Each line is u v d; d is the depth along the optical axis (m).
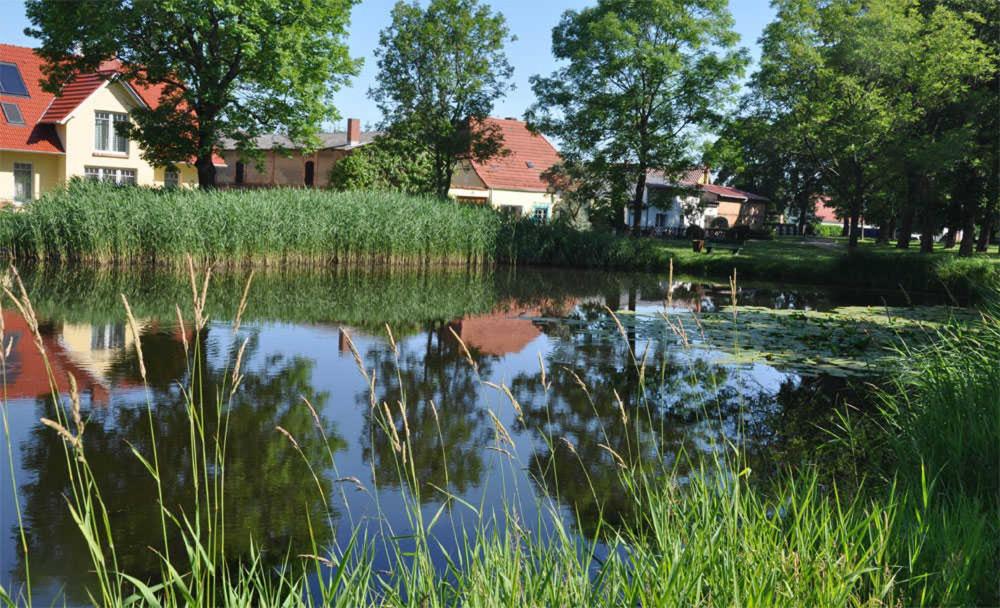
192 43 22.92
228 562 3.99
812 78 24.92
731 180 61.00
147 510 4.67
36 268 18.05
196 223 19.58
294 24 23.20
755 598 2.41
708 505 3.02
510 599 2.46
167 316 12.14
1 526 4.38
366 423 6.70
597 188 29.12
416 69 29.44
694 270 25.20
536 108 29.14
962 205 28.28
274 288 16.59
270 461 5.64
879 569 2.62
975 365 5.26
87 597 3.60
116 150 30.39
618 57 26.86
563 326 12.41
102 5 21.80
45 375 8.00
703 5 27.31
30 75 30.31
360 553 4.05
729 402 7.51
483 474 5.41
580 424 6.77
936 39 23.53
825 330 11.62
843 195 26.73
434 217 23.75
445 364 9.34
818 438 6.13
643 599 2.46
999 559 2.97
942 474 4.18
